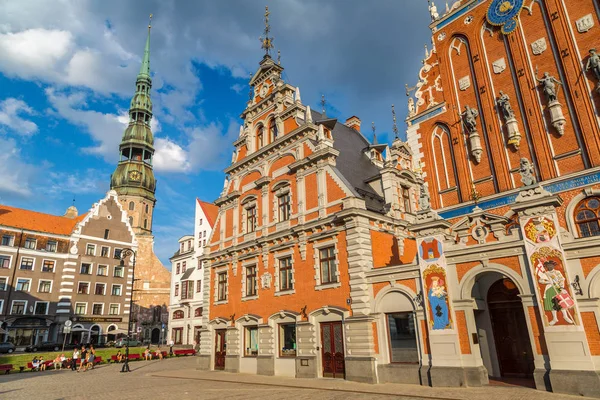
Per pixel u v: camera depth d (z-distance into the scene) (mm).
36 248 53438
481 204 21578
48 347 47969
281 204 26750
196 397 16062
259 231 27484
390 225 23312
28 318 50125
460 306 16297
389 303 19000
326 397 15000
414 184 26688
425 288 17359
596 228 17469
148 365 34562
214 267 31297
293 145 26406
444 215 23000
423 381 16625
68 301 53406
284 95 29062
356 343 19375
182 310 55406
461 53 24766
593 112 18547
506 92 22062
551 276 14062
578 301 13547
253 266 27484
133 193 86625
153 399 15875
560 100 19828
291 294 23609
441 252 17188
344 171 24969
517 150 20922
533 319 14328
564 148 19219
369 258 20719
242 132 32781
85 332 54250
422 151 24984
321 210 22969
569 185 18547
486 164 22109
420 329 17469
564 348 13336
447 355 16094
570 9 20375
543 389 13594
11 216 54906
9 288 49812
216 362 28922
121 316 58719
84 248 57219
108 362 37250
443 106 24625
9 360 33156
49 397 17172
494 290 18359
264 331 24766
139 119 94562
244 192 30312
